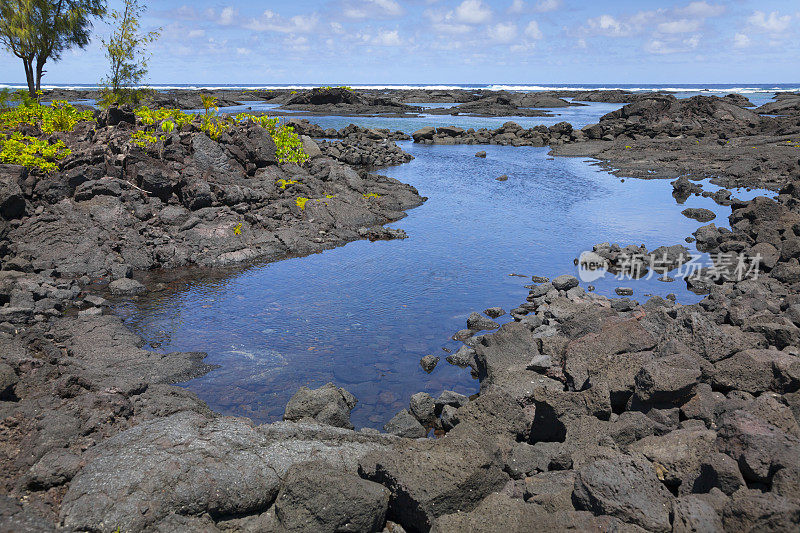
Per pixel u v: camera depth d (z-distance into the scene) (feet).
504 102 378.53
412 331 44.11
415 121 276.00
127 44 123.75
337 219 77.61
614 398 29.55
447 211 89.40
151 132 79.87
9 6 116.67
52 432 24.52
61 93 382.22
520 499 21.57
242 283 54.80
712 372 31.01
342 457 24.71
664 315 37.50
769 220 70.03
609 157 153.69
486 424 28.48
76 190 64.44
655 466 23.34
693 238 71.51
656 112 236.43
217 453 23.34
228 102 346.54
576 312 42.29
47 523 19.33
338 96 341.21
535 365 35.12
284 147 96.37
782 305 44.68
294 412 30.60
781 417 24.56
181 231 65.00
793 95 437.99
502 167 139.85
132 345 38.93
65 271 53.93
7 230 56.49
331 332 43.52
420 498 20.83
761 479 20.51
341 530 20.56
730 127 206.49
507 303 50.01
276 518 21.65
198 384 35.17
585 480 20.76
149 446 23.30
